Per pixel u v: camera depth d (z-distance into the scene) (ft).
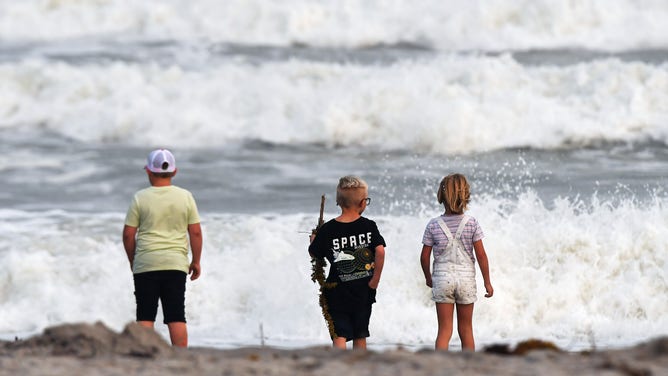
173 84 232.53
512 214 132.87
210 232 140.46
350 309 80.79
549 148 195.72
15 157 199.93
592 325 112.78
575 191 159.74
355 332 80.48
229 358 59.98
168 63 250.78
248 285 121.70
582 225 129.80
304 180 176.76
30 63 243.60
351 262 80.64
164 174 79.87
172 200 79.20
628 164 180.96
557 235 125.80
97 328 63.62
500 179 171.83
